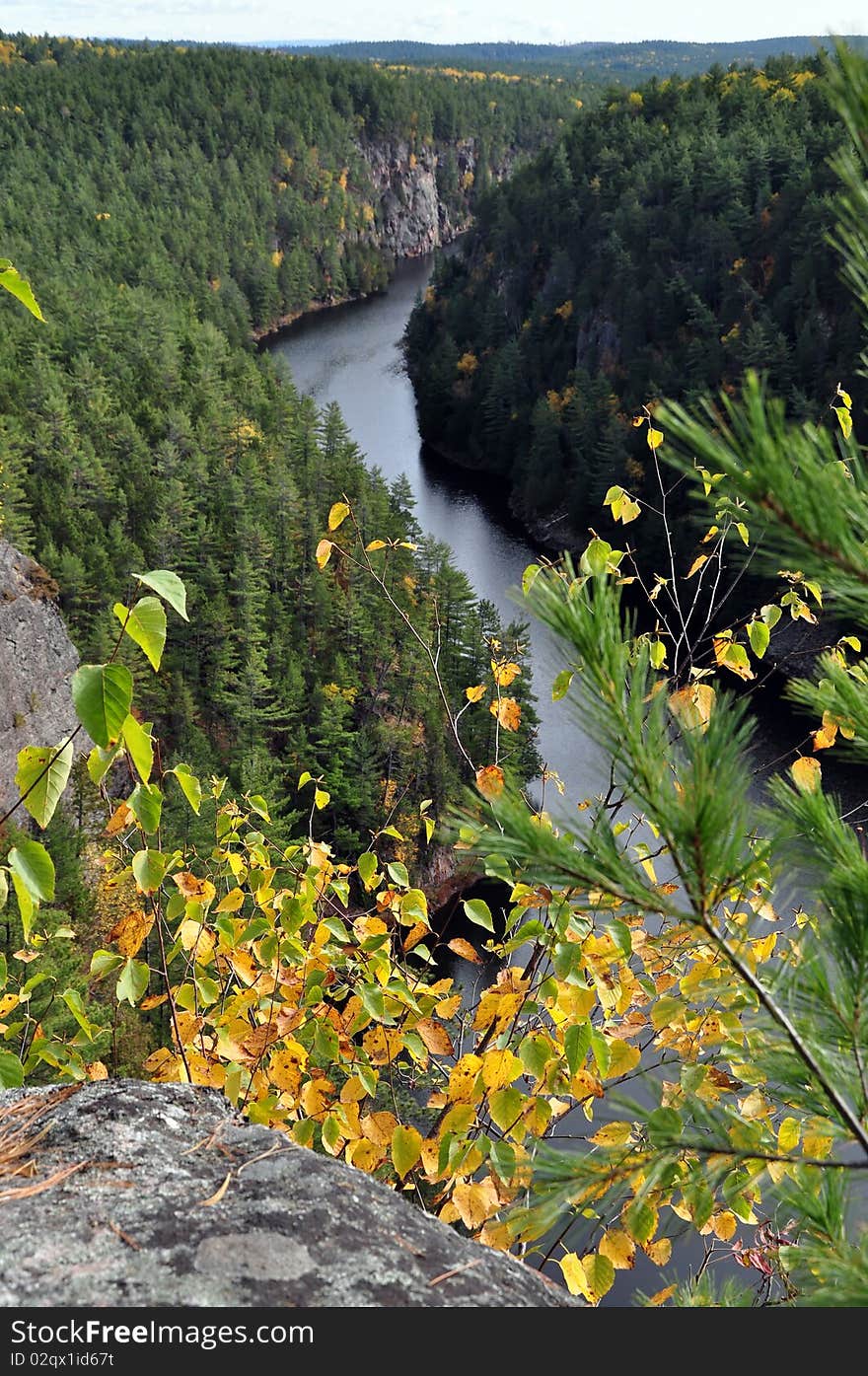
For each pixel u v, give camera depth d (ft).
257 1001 14.29
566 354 389.60
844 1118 6.24
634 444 290.35
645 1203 9.87
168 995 13.80
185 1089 9.53
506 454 358.84
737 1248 11.37
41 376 334.44
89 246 525.75
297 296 613.52
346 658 219.20
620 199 399.03
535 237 442.50
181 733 209.05
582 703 5.84
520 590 5.97
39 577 199.41
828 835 6.60
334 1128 12.41
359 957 14.16
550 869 6.37
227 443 327.67
